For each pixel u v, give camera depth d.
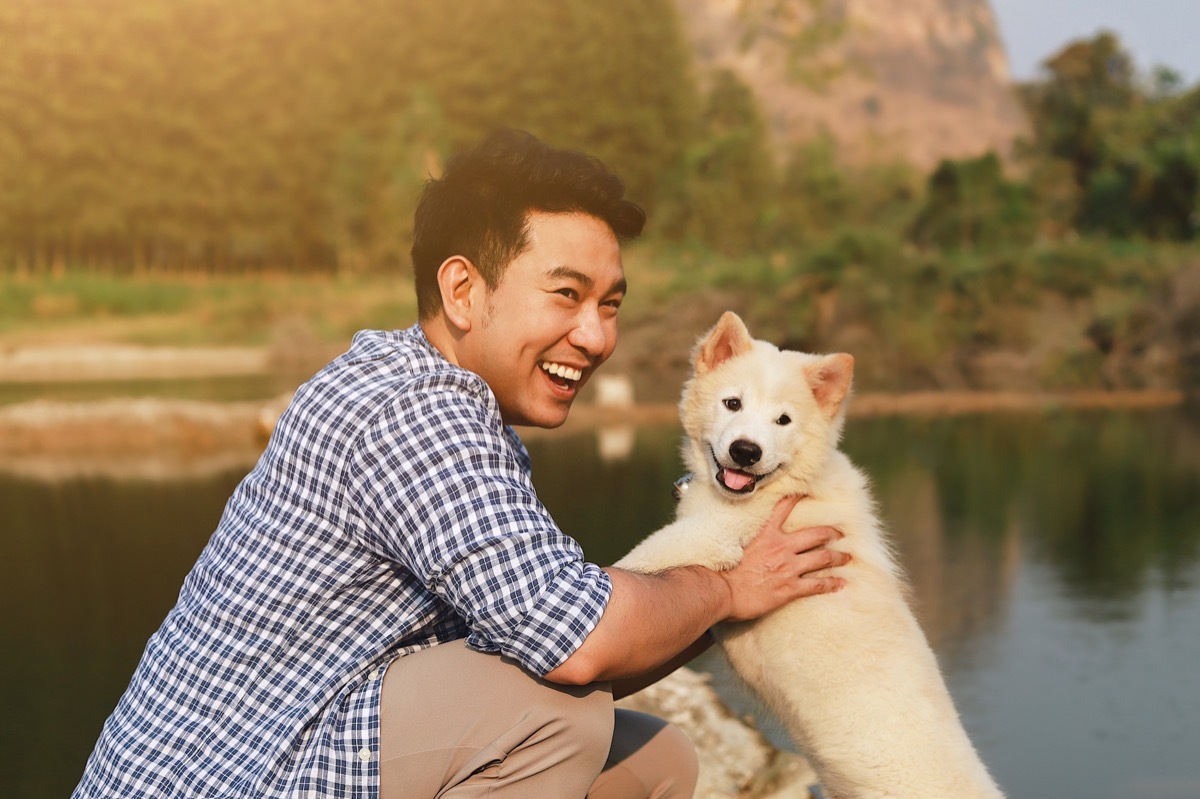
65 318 32.91
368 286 32.69
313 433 1.89
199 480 10.05
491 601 1.80
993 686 4.75
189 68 41.69
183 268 43.19
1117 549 7.38
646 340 21.48
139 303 34.00
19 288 34.38
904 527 8.19
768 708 2.80
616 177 2.16
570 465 9.77
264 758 1.84
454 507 1.82
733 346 3.15
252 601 1.88
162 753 1.84
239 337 29.34
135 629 5.36
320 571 1.88
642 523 6.50
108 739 1.90
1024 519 8.46
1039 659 5.10
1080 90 34.22
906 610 2.68
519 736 1.90
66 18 40.25
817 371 3.00
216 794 1.81
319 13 41.81
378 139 39.34
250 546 1.90
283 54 42.44
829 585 2.42
